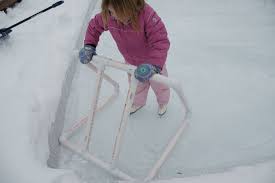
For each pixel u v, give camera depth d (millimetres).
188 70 2504
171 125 2121
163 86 1931
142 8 1418
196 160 1896
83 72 2506
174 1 3285
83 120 2016
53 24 2682
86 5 2953
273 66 2453
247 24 2887
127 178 1645
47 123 1888
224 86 2352
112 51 2725
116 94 2213
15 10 2928
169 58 2615
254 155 1886
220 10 3107
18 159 1604
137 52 1659
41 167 1570
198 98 2285
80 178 1605
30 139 1714
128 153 1953
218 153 1924
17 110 1873
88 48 1573
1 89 2043
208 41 2740
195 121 2127
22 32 2602
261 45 2645
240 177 1489
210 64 2531
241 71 2443
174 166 1870
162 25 1489
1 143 1691
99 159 1733
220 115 2154
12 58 2322
